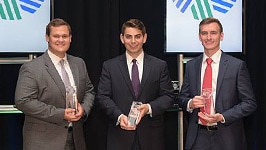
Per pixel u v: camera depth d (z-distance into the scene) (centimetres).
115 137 309
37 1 351
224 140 295
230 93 296
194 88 305
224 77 297
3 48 347
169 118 414
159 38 405
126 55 318
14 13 347
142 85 308
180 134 369
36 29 351
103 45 395
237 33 364
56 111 275
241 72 296
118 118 299
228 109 294
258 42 414
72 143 291
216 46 302
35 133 280
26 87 275
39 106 273
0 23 346
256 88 414
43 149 278
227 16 362
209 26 298
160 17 404
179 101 314
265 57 410
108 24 392
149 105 301
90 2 392
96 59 394
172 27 359
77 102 283
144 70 311
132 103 300
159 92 315
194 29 360
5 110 329
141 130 305
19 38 349
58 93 280
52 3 353
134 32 306
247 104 291
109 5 392
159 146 310
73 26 390
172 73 410
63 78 288
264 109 412
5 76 394
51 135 281
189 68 314
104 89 311
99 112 394
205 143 298
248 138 415
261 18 411
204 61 308
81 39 389
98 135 398
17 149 398
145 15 403
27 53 351
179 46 360
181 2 358
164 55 406
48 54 290
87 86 311
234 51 365
